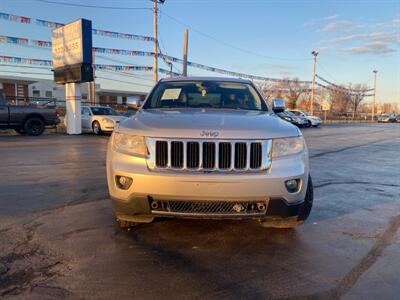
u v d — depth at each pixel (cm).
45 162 941
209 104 504
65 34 2005
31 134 1880
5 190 622
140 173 355
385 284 313
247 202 356
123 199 369
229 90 537
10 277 315
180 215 360
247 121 394
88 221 460
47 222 455
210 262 351
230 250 379
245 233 425
